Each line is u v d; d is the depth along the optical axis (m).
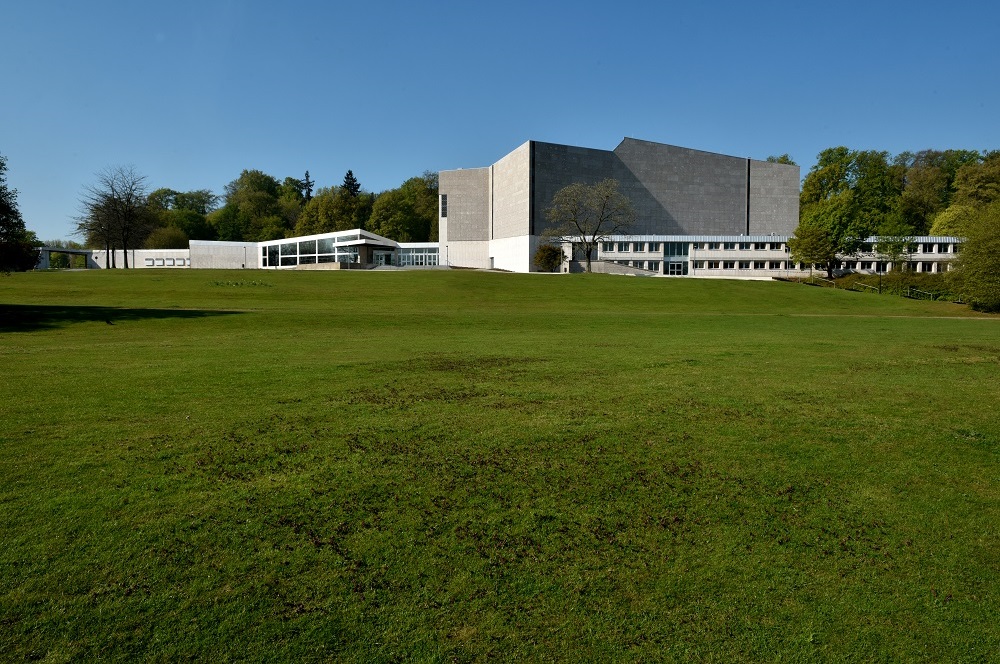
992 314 41.69
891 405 10.02
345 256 82.31
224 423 8.51
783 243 86.56
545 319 29.09
